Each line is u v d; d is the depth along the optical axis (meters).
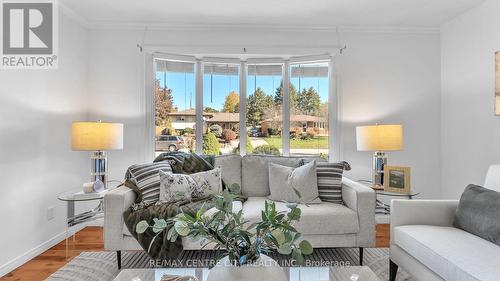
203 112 3.56
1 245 2.16
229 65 3.60
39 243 2.54
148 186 2.44
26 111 2.42
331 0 2.80
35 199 2.50
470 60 3.01
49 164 2.68
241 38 3.41
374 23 3.34
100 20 3.24
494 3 2.73
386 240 2.83
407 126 3.43
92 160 2.72
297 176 2.60
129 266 2.27
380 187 2.79
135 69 3.32
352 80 3.42
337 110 3.39
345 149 3.40
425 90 3.44
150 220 2.13
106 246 2.20
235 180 2.90
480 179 2.92
